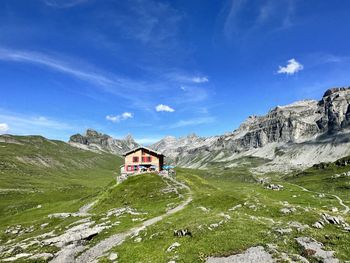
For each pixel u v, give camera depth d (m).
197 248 39.03
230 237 40.62
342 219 51.00
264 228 44.66
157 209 72.56
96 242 52.44
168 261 37.25
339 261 32.88
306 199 126.75
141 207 78.44
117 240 51.69
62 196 161.62
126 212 69.19
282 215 58.78
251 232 42.62
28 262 45.53
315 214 52.81
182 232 46.09
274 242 38.66
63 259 46.91
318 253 35.09
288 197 132.25
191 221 50.03
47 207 111.25
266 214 60.03
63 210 97.00
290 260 33.34
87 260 46.50
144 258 40.53
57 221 75.19
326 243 38.44
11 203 148.62
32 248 52.03
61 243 52.41
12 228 76.38
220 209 65.94
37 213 102.44
